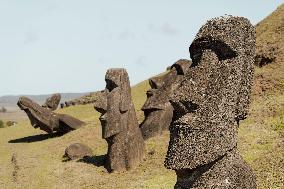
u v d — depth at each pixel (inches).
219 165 322.7
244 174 329.7
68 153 970.7
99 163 874.1
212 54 336.2
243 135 803.4
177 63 954.1
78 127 1296.8
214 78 329.7
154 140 908.6
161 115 942.4
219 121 322.7
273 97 984.9
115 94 820.0
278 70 1099.9
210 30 336.8
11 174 882.8
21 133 1529.3
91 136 1159.6
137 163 812.6
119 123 812.0
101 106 823.1
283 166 616.1
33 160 992.9
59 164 909.8
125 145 807.7
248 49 343.6
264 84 1056.8
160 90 965.8
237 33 334.3
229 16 339.9
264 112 904.3
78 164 882.1
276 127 811.4
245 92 342.3
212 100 326.0
